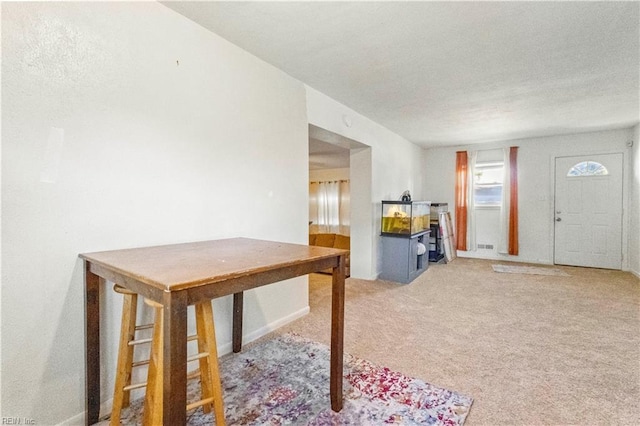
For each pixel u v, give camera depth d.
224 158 2.26
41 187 1.39
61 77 1.44
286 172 2.84
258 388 1.83
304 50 2.40
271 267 1.29
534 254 5.73
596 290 3.91
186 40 1.99
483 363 2.11
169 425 0.96
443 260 5.77
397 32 2.15
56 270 1.45
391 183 5.18
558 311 3.15
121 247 1.69
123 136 1.68
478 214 6.26
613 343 2.41
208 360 1.45
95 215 1.58
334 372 1.62
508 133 5.27
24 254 1.35
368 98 3.52
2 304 1.30
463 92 3.31
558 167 5.49
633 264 4.80
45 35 1.39
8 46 1.29
